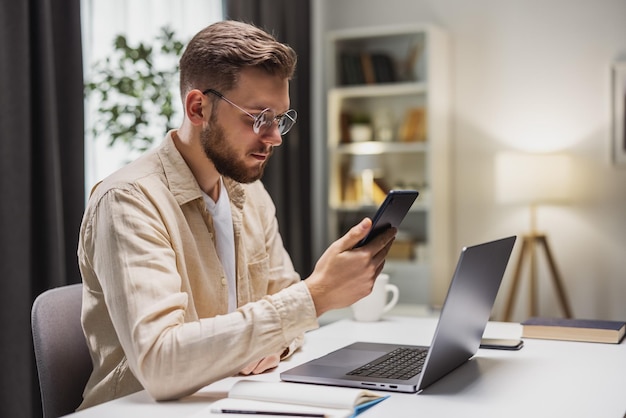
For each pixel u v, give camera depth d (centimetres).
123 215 139
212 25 147
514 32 466
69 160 299
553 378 142
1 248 271
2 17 271
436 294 464
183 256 152
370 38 499
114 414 122
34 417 281
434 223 459
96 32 329
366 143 480
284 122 146
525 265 465
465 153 479
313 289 132
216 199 167
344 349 163
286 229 462
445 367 141
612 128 444
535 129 462
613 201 446
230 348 127
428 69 452
